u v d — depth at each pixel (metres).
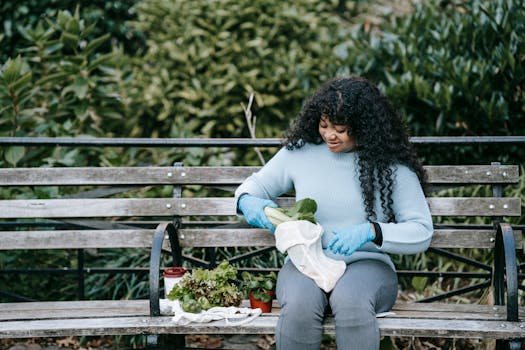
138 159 4.75
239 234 3.25
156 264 2.78
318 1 6.01
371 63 4.63
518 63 4.10
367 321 2.56
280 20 5.42
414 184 2.80
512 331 2.59
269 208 2.81
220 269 2.86
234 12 5.39
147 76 5.45
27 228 4.15
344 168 2.82
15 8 5.59
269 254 4.05
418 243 2.72
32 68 5.30
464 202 3.20
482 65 4.13
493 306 2.94
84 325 2.72
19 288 3.92
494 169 3.21
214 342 3.75
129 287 3.87
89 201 3.27
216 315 2.70
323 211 2.82
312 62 5.24
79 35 4.52
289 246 2.67
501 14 4.30
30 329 2.69
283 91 5.18
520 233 3.22
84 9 5.88
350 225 2.81
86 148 4.45
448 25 4.54
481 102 4.06
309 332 2.58
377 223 2.70
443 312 2.87
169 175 3.29
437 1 5.23
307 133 2.86
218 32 5.38
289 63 5.22
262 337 3.80
